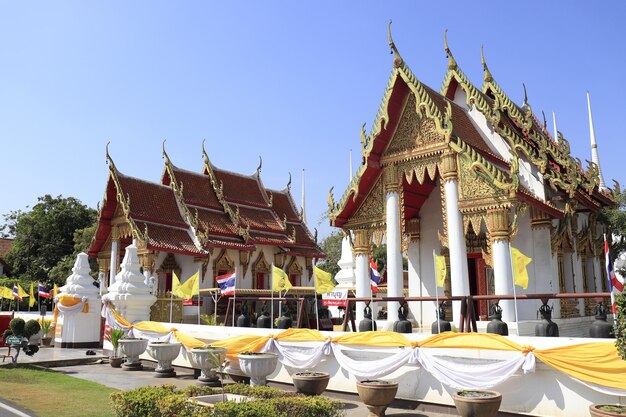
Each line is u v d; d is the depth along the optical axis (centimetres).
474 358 1070
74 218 5791
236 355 1507
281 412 833
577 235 1961
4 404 1246
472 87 1911
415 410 1162
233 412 789
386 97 1722
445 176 1600
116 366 1938
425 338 1169
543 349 980
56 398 1320
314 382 1198
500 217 1485
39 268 5491
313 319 3509
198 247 3409
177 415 800
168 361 1733
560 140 1945
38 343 2664
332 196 1892
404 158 1719
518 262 1237
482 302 1886
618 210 2505
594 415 812
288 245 4081
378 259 5016
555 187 1767
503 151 1803
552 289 1627
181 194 3625
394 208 1739
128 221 3241
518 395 1016
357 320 1844
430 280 2003
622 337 782
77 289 2542
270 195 4419
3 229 6562
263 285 3994
